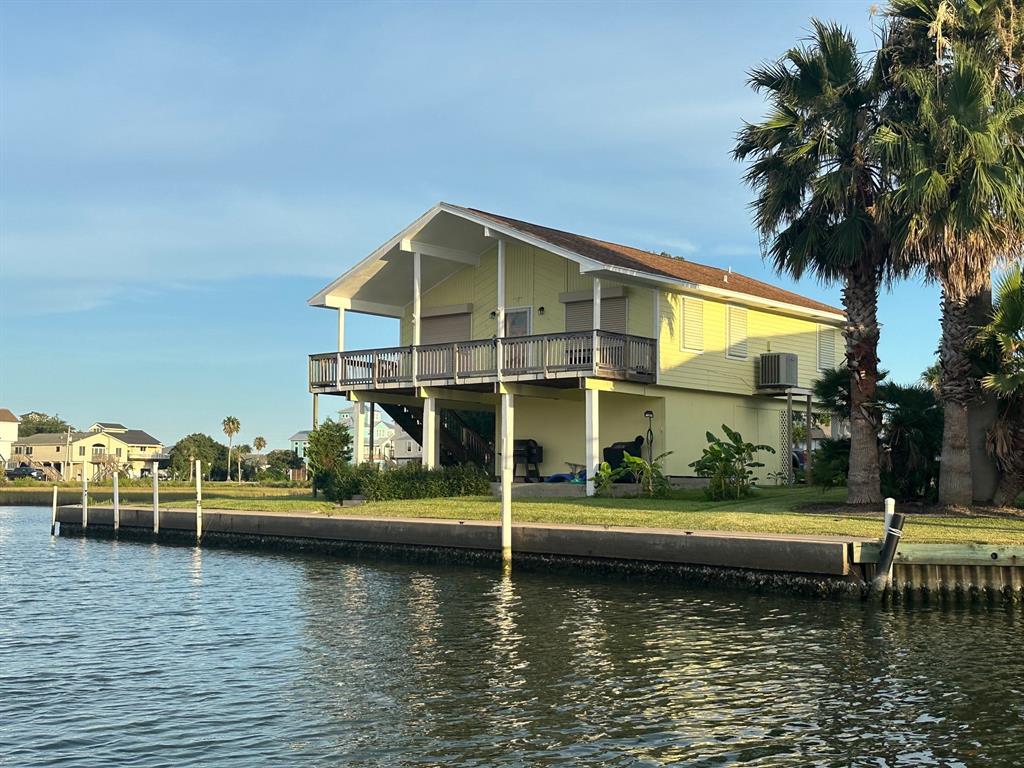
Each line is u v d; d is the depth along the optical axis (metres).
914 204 19.08
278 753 9.24
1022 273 19.69
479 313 32.84
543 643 13.49
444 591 18.19
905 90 20.55
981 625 14.26
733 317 31.98
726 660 12.38
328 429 34.34
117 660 13.04
